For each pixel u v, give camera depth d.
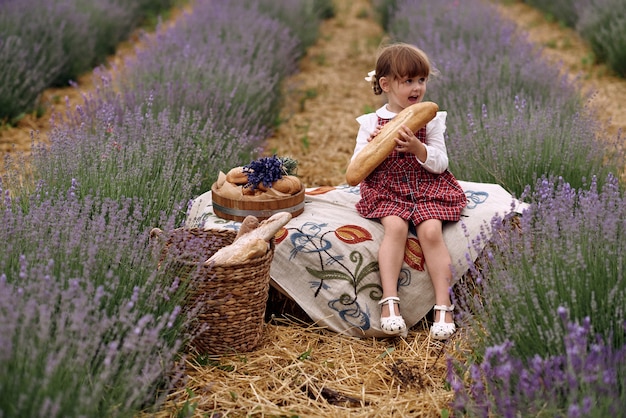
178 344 2.45
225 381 2.78
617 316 2.45
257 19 8.48
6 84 6.33
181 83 5.40
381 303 3.13
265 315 3.38
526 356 2.50
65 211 2.85
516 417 2.25
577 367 2.19
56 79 7.91
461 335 2.96
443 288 3.14
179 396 2.64
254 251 2.85
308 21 10.80
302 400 2.68
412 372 2.87
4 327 2.04
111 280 2.63
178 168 4.00
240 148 4.59
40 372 2.11
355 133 6.54
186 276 2.81
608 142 4.29
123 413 2.21
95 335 2.33
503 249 2.92
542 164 4.06
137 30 11.10
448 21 8.50
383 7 11.86
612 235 2.63
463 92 5.50
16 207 3.15
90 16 9.09
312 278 3.22
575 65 8.64
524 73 5.92
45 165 3.68
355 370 2.90
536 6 12.27
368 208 3.37
